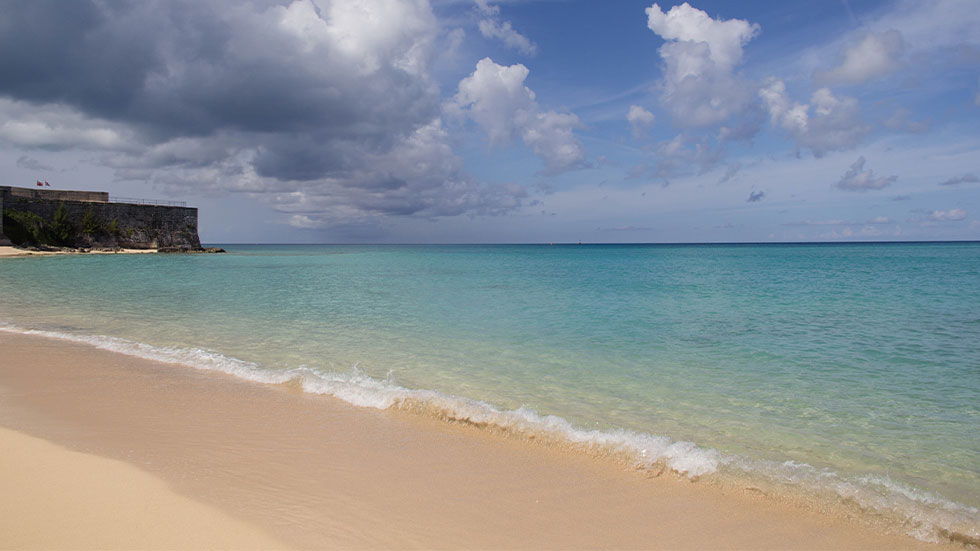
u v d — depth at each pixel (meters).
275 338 12.56
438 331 13.63
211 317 16.05
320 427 6.25
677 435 6.26
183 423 6.29
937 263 53.56
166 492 4.39
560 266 51.47
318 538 3.78
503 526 4.04
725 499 4.54
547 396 7.86
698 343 12.07
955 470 5.34
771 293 23.88
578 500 4.50
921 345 11.77
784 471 5.01
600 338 12.66
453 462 5.26
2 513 3.96
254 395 7.59
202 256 71.06
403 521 4.07
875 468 5.39
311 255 87.81
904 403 7.55
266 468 5.01
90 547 3.53
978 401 7.63
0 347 10.90
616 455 5.41
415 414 6.76
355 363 9.97
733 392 8.09
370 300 21.03
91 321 15.08
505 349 11.34
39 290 23.89
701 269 45.12
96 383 8.15
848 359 10.41
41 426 6.02
